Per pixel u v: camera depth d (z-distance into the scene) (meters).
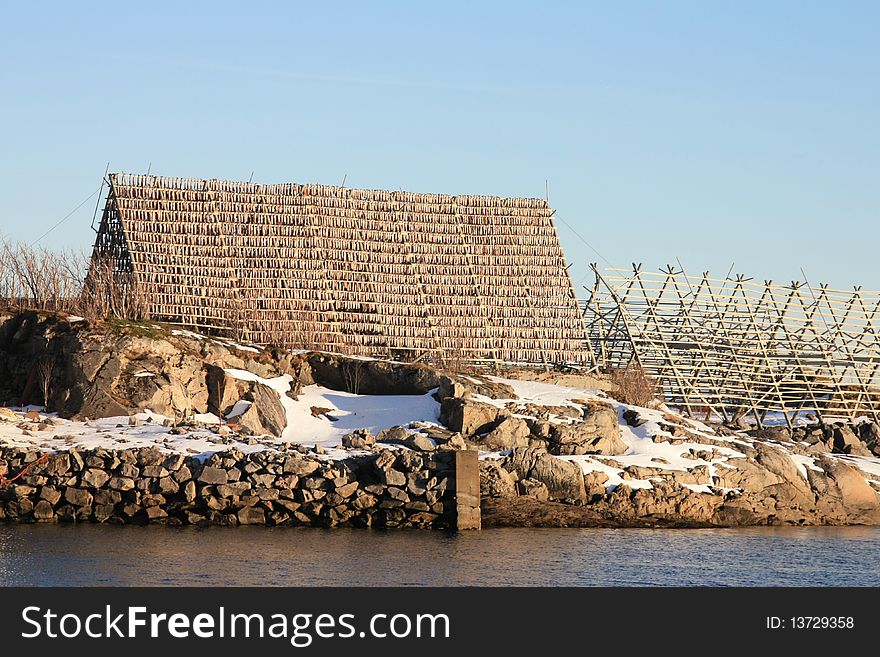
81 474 77.56
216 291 105.19
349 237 110.69
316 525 77.75
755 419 116.25
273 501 77.75
